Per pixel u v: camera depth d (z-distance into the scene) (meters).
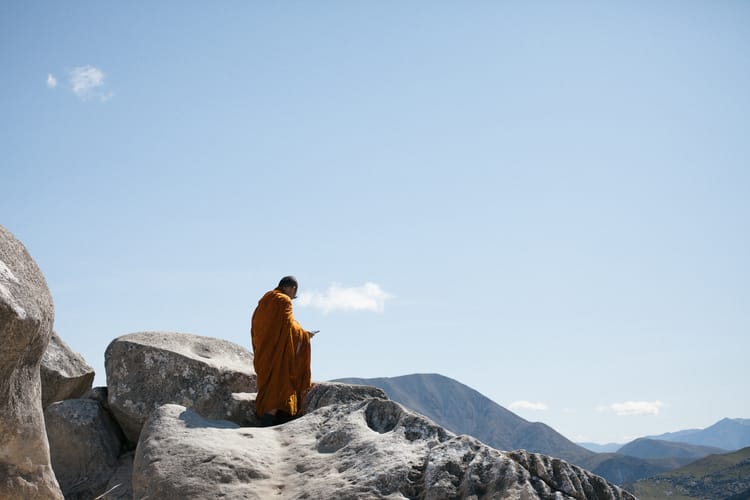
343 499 7.85
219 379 13.05
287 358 12.55
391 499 7.78
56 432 12.37
